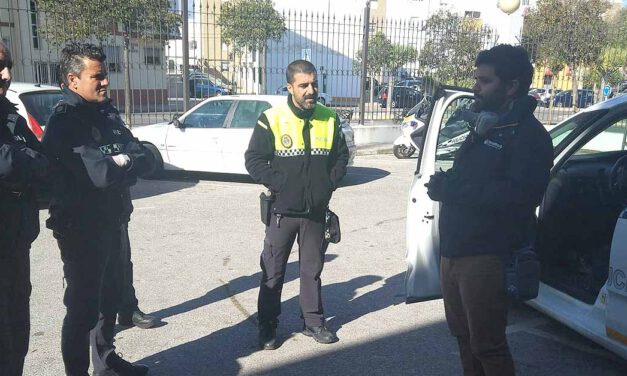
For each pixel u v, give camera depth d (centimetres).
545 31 1498
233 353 354
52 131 255
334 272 505
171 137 911
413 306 432
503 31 2702
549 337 380
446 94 363
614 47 1562
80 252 267
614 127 438
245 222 665
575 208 398
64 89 266
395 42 1464
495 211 226
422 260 367
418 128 1169
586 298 348
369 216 706
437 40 1441
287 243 352
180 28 1323
